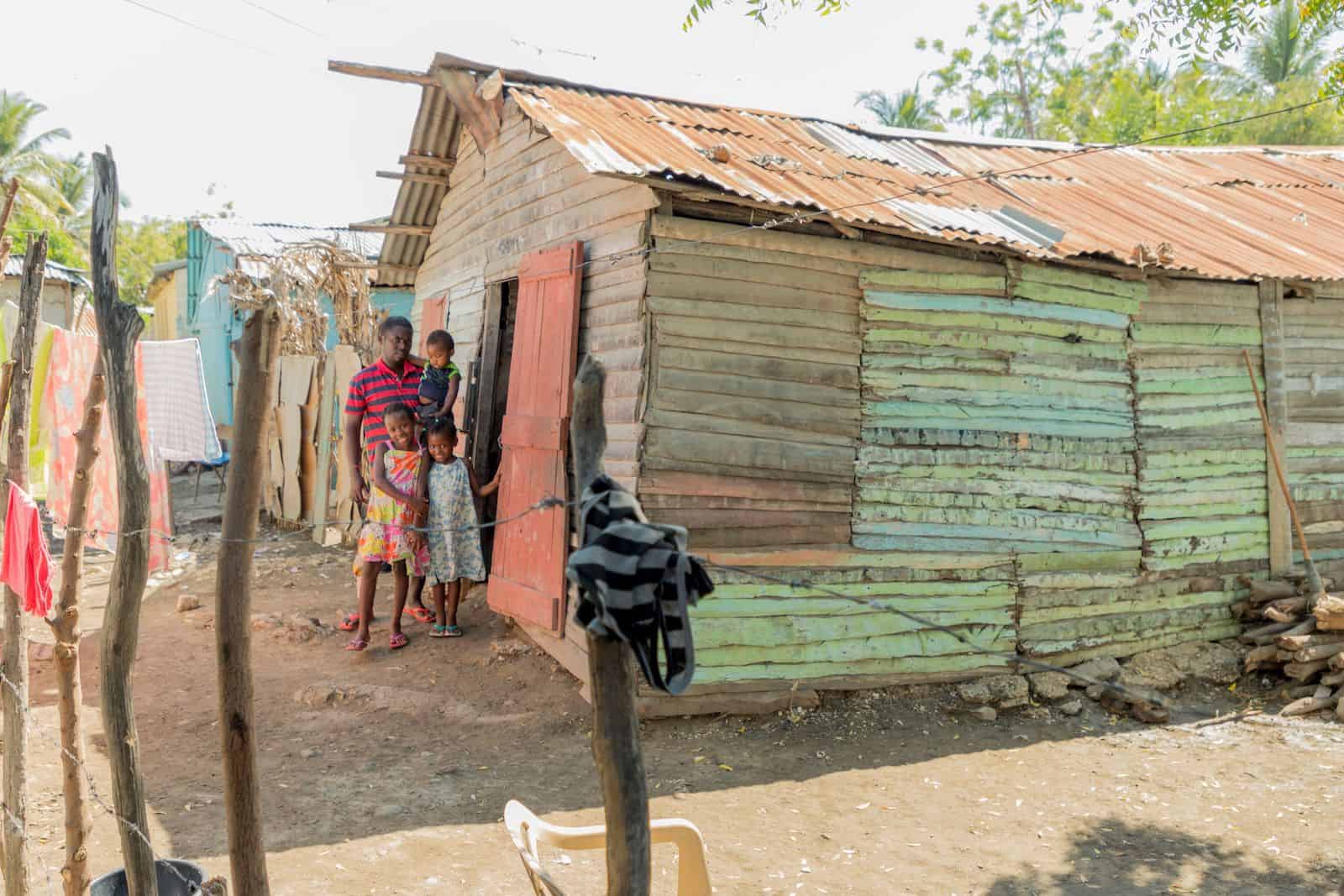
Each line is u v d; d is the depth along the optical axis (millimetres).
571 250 6844
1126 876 4418
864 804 5191
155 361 7102
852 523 6504
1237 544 7496
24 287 3904
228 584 2930
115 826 4836
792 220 5996
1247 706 6613
